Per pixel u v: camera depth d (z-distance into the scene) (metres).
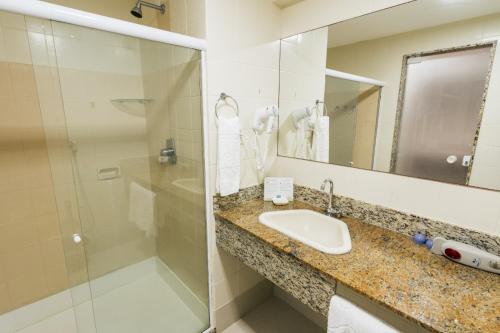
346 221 1.32
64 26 1.10
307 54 1.49
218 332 1.62
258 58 1.51
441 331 0.63
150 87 1.67
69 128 1.56
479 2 0.91
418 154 1.12
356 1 1.24
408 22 1.09
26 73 1.39
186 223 1.61
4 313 1.52
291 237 1.13
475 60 0.94
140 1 1.44
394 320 0.75
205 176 1.40
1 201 1.44
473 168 0.97
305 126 1.57
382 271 0.88
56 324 1.59
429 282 0.82
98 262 1.74
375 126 1.25
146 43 1.31
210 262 1.51
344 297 0.87
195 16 1.28
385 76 1.19
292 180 1.61
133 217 1.85
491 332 0.63
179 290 1.77
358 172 1.33
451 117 1.01
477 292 0.78
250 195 1.63
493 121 0.92
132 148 1.80
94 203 1.70
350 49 1.29
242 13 1.37
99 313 1.60
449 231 1.04
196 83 1.32
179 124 1.51
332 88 1.40
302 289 1.01
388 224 1.22
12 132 1.42
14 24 1.20
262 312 1.79
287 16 1.56
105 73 1.59
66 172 1.59
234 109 1.45
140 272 1.88
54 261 1.63
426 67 1.06
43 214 1.56
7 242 1.48
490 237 0.94
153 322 1.59
